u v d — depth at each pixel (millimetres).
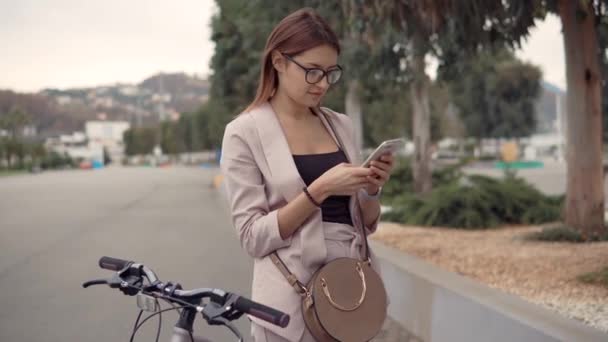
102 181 36625
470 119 39625
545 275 5406
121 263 1806
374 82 14281
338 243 1847
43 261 8008
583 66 7344
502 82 37219
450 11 6273
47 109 152125
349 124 2068
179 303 1642
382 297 1786
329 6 8234
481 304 3887
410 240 7945
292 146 1888
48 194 23750
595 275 5129
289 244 1783
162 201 19141
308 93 1812
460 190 9672
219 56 21016
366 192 1887
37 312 5383
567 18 7355
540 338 3326
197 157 101562
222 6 20688
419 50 9008
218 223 12531
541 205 9594
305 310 1726
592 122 7379
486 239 7828
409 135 31297
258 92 1920
